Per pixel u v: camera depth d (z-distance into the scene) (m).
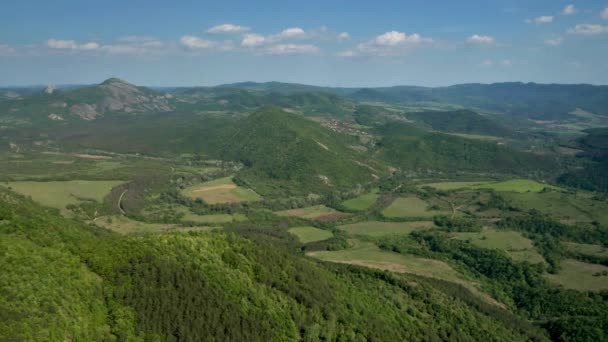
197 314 94.88
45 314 80.31
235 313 98.25
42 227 113.69
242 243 124.19
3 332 72.69
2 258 89.12
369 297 128.88
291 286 113.88
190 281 100.12
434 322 127.44
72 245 105.94
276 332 99.75
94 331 84.81
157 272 99.19
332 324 108.12
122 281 96.12
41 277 88.12
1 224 107.12
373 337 108.94
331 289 121.56
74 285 91.06
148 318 90.94
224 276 105.81
